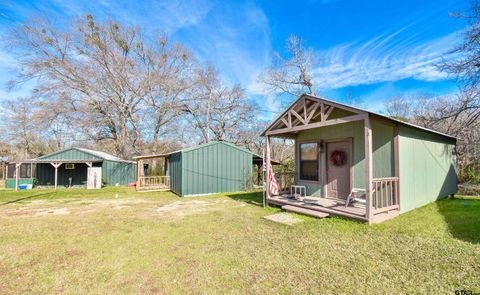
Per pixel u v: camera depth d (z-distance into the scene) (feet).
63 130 75.46
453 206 21.52
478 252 11.27
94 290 9.20
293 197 25.58
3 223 19.61
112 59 63.67
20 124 85.71
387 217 17.58
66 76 60.23
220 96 76.89
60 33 58.44
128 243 14.39
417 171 21.31
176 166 41.24
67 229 17.61
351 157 22.27
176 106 71.46
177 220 20.03
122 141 66.80
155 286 9.42
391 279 9.27
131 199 33.88
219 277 10.00
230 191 41.09
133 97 67.92
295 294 8.57
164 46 70.49
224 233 15.97
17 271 10.86
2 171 81.35
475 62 31.83
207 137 74.74
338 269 10.28
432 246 12.21
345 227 16.15
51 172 55.52
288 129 22.86
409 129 20.56
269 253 12.26
